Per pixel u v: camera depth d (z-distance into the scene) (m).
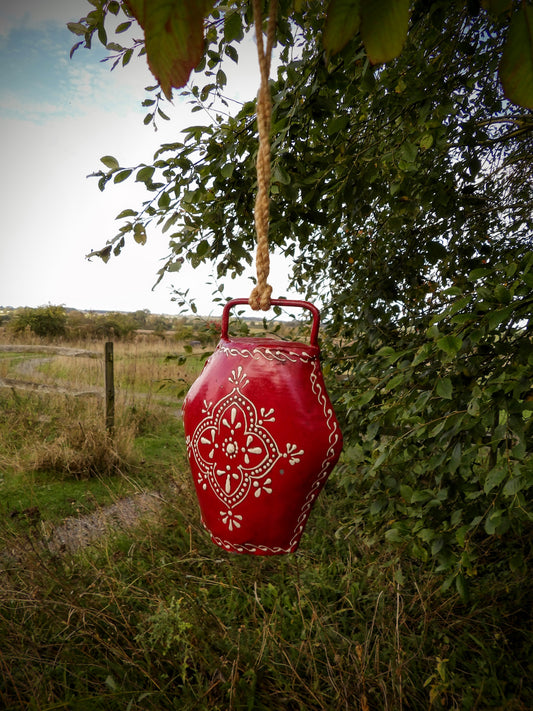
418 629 2.18
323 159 1.75
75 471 4.39
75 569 2.62
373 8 0.30
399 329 2.53
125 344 12.32
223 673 1.92
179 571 2.56
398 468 1.82
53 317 19.47
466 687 1.87
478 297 1.44
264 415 0.86
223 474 0.89
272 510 0.88
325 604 2.38
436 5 1.41
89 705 1.77
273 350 0.90
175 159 1.61
